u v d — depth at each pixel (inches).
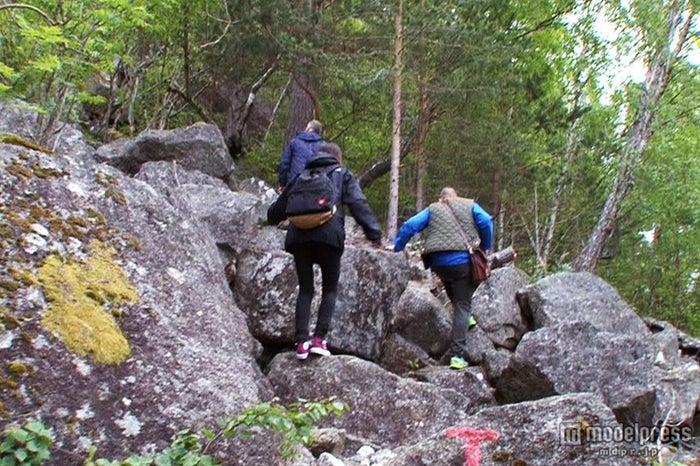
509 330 287.9
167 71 560.4
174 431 124.9
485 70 614.9
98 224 156.9
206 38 518.0
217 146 375.2
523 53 663.8
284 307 238.7
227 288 189.2
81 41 201.9
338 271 204.5
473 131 676.7
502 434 149.3
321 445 161.8
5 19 195.0
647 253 964.6
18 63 197.2
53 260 139.5
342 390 189.3
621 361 206.7
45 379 119.5
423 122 675.4
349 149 814.5
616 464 142.5
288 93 766.5
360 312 247.8
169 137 366.6
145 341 138.3
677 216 815.1
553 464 143.1
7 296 127.1
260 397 155.2
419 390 190.9
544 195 836.0
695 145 741.9
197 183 325.7
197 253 179.3
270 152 686.5
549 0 798.5
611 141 838.5
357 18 581.6
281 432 134.7
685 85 705.0
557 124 758.5
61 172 160.6
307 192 195.6
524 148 696.4
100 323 133.6
